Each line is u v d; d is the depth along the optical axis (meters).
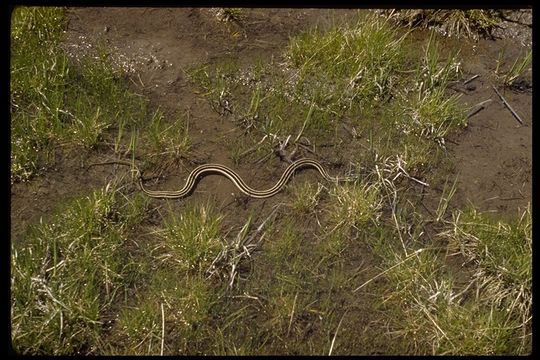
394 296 2.64
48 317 2.53
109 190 2.78
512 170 2.90
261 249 2.71
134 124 2.92
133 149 2.82
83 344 2.56
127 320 2.57
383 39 3.04
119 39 3.08
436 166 2.89
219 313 2.62
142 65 3.04
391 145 2.92
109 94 2.95
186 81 3.02
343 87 3.00
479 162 2.91
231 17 3.15
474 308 2.60
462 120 2.96
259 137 2.93
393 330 2.61
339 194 2.78
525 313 2.61
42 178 2.79
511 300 2.62
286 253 2.71
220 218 2.71
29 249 2.62
